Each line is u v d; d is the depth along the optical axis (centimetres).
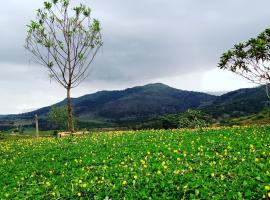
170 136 3162
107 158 2416
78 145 3325
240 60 3484
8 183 2197
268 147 2216
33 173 2339
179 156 2172
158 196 1515
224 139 2664
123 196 1596
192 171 1755
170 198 1460
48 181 2044
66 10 4691
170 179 1645
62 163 2564
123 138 3391
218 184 1515
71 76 4709
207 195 1420
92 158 2494
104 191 1689
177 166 1883
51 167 2445
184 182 1592
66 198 1714
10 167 2625
